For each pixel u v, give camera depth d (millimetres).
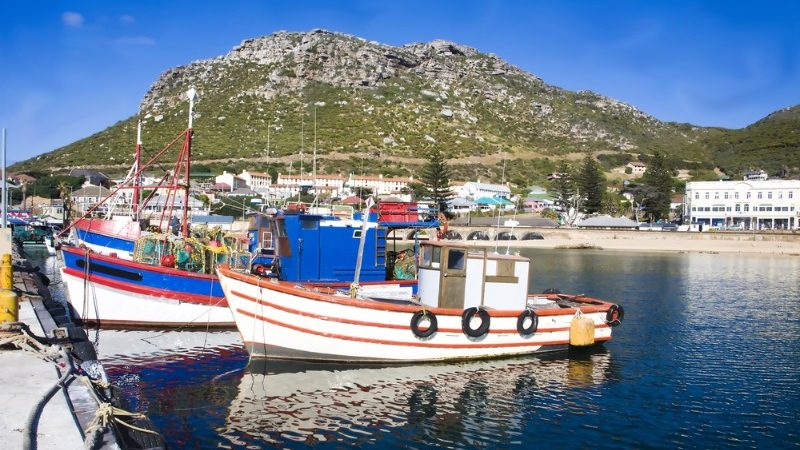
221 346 16547
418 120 172500
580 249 82938
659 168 113688
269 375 13836
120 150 139625
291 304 13797
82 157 137250
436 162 91500
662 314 26188
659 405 12898
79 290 17797
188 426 10766
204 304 18422
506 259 15633
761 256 72000
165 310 18078
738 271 50625
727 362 16984
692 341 20000
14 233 54312
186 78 195000
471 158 151000
